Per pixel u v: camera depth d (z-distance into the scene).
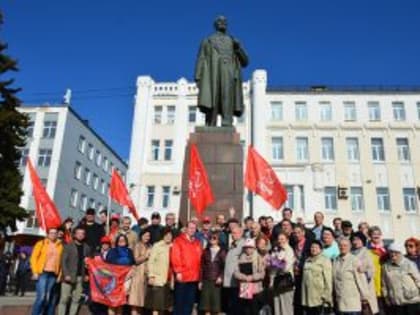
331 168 33.16
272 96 34.78
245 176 10.33
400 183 32.84
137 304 7.08
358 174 33.03
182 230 7.77
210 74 11.65
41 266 7.53
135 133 33.34
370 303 6.61
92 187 46.00
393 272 7.07
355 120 34.28
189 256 7.02
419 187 29.69
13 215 23.17
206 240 8.28
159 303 6.88
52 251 7.64
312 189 32.34
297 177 32.59
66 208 40.00
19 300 10.84
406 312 6.90
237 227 7.43
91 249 8.37
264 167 10.03
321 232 7.81
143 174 32.59
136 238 8.19
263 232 7.98
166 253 7.11
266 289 6.78
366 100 34.75
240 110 11.79
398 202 32.38
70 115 40.94
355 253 6.89
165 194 32.31
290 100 34.69
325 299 6.48
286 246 6.94
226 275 6.97
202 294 7.01
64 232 8.19
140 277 7.20
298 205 31.94
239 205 9.91
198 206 9.03
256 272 6.69
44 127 40.00
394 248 7.14
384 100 34.69
